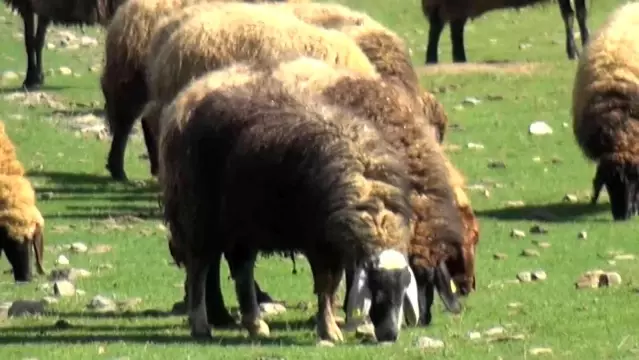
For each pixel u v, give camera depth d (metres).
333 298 14.05
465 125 28.72
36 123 29.64
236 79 14.65
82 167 26.53
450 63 35.53
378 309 12.95
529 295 16.38
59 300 17.00
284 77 14.84
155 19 23.30
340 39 17.67
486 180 24.75
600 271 17.38
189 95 14.51
